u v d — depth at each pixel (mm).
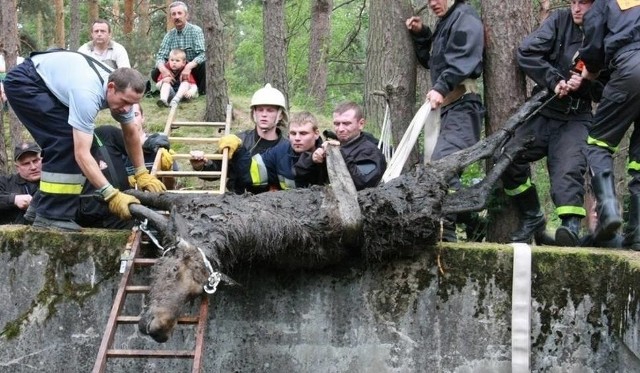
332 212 5043
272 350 5312
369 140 6102
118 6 25062
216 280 4453
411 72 7086
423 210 5160
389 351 5293
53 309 5324
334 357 5312
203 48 11336
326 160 5270
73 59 5223
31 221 5793
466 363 5270
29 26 27234
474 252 5273
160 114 10695
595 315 5199
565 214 5793
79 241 5312
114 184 5777
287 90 10555
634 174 5523
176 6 11188
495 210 6430
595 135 5477
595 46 5461
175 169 6906
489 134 6414
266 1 10383
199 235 4688
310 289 5316
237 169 6219
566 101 5949
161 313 4254
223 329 5320
